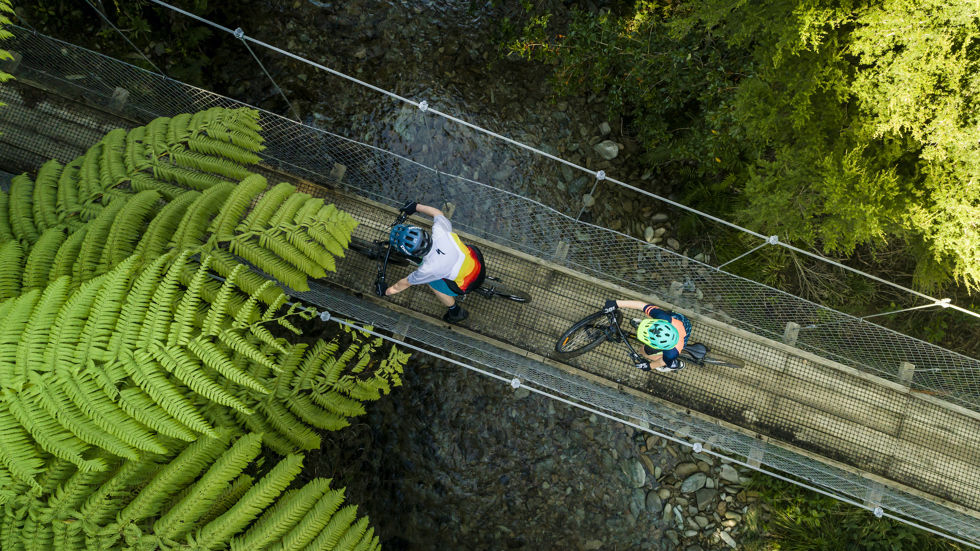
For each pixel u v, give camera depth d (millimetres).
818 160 5902
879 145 6117
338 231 4363
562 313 6523
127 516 3383
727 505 7406
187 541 3543
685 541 7273
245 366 4535
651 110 7590
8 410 3080
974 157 5316
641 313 6695
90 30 7496
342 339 6695
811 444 6445
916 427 6434
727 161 7453
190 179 4574
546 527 7000
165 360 3307
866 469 6398
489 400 7121
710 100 6719
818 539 7125
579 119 8492
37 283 3746
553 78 7828
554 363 6469
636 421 7512
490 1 8289
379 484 6664
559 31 8156
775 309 6727
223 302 3477
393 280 6344
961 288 7816
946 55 5160
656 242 8484
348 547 4012
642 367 6016
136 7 7523
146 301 3338
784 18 5473
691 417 6359
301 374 4820
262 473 5633
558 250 6711
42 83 5988
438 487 6832
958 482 6355
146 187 4465
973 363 6188
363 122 8008
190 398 4164
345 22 8242
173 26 7762
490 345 6367
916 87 5152
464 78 8250
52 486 3330
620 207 8445
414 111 8023
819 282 8297
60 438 3107
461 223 7195
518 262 6578
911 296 8203
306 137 6566
